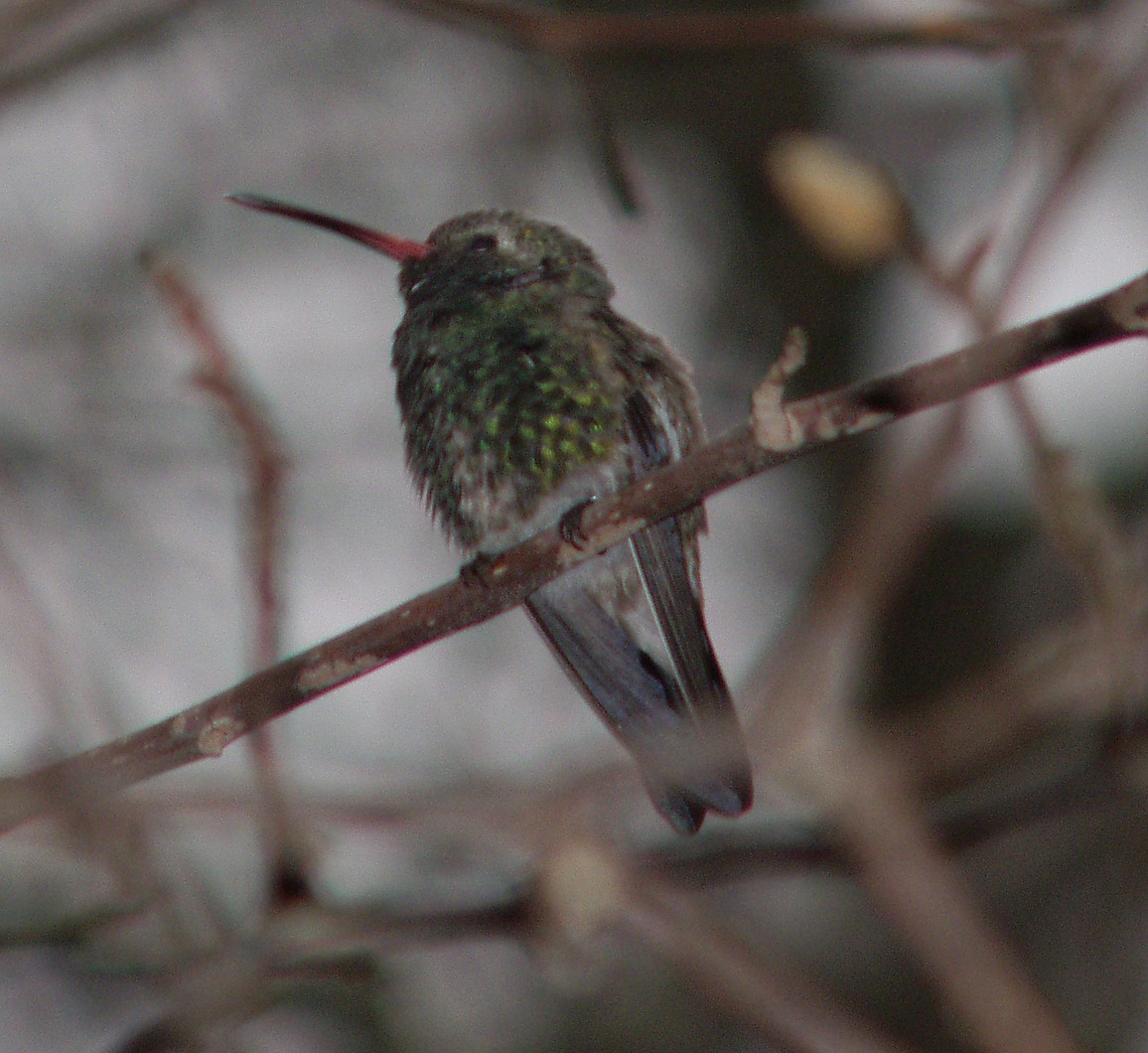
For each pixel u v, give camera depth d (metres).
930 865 5.43
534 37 6.91
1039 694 5.84
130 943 5.69
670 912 5.55
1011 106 6.91
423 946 5.62
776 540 10.45
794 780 5.66
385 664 5.25
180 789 5.34
